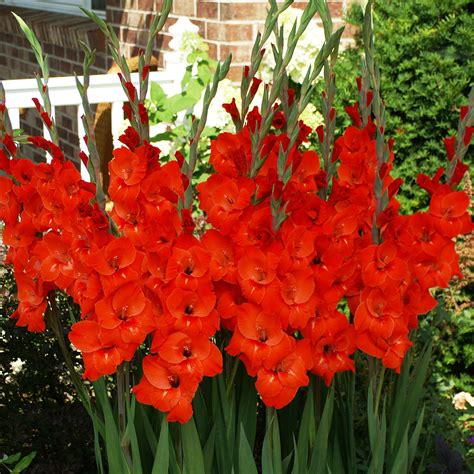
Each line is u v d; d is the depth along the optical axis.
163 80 5.27
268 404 2.34
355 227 2.42
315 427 2.56
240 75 5.59
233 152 2.43
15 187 2.48
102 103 5.26
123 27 6.70
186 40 5.27
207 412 2.55
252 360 2.30
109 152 5.36
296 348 2.35
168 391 2.30
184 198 2.36
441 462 2.85
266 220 2.33
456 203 2.42
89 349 2.30
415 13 4.80
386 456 2.67
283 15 4.95
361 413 3.19
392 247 2.37
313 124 4.67
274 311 2.30
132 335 2.29
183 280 2.28
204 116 2.41
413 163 4.68
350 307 2.46
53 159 2.44
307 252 2.32
